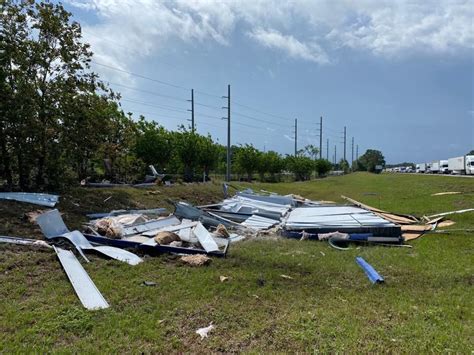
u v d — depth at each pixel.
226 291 4.84
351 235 8.51
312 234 8.80
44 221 7.05
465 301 4.61
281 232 9.49
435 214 12.38
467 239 8.58
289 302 4.54
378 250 7.60
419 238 8.92
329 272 5.89
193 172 25.69
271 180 42.03
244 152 36.81
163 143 21.45
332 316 4.06
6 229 6.91
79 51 11.74
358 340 3.48
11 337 3.44
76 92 11.70
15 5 10.34
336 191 25.78
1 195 9.07
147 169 21.05
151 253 6.75
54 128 11.17
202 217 10.59
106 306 4.23
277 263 6.39
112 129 14.60
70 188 11.84
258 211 12.45
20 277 4.95
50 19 10.86
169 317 4.01
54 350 3.25
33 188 11.04
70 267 5.35
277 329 3.75
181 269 5.83
